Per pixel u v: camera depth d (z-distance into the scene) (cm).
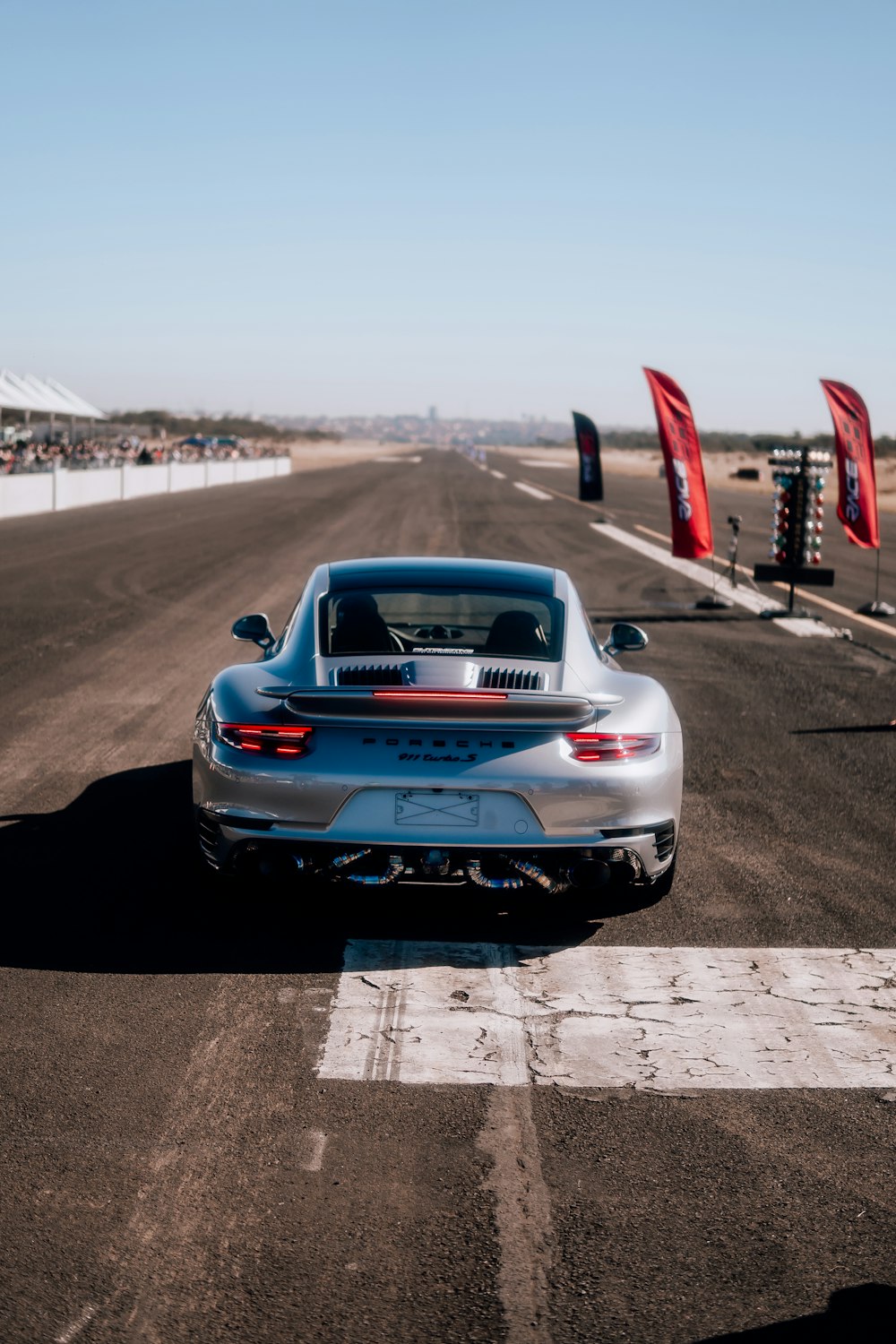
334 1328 241
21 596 1449
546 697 423
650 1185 294
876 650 1223
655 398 1475
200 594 1503
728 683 1019
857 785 699
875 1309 251
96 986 397
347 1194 287
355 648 485
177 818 590
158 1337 238
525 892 487
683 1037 374
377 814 425
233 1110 324
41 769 680
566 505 3762
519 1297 252
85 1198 283
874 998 406
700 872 534
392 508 3434
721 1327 245
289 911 468
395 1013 384
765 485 6394
